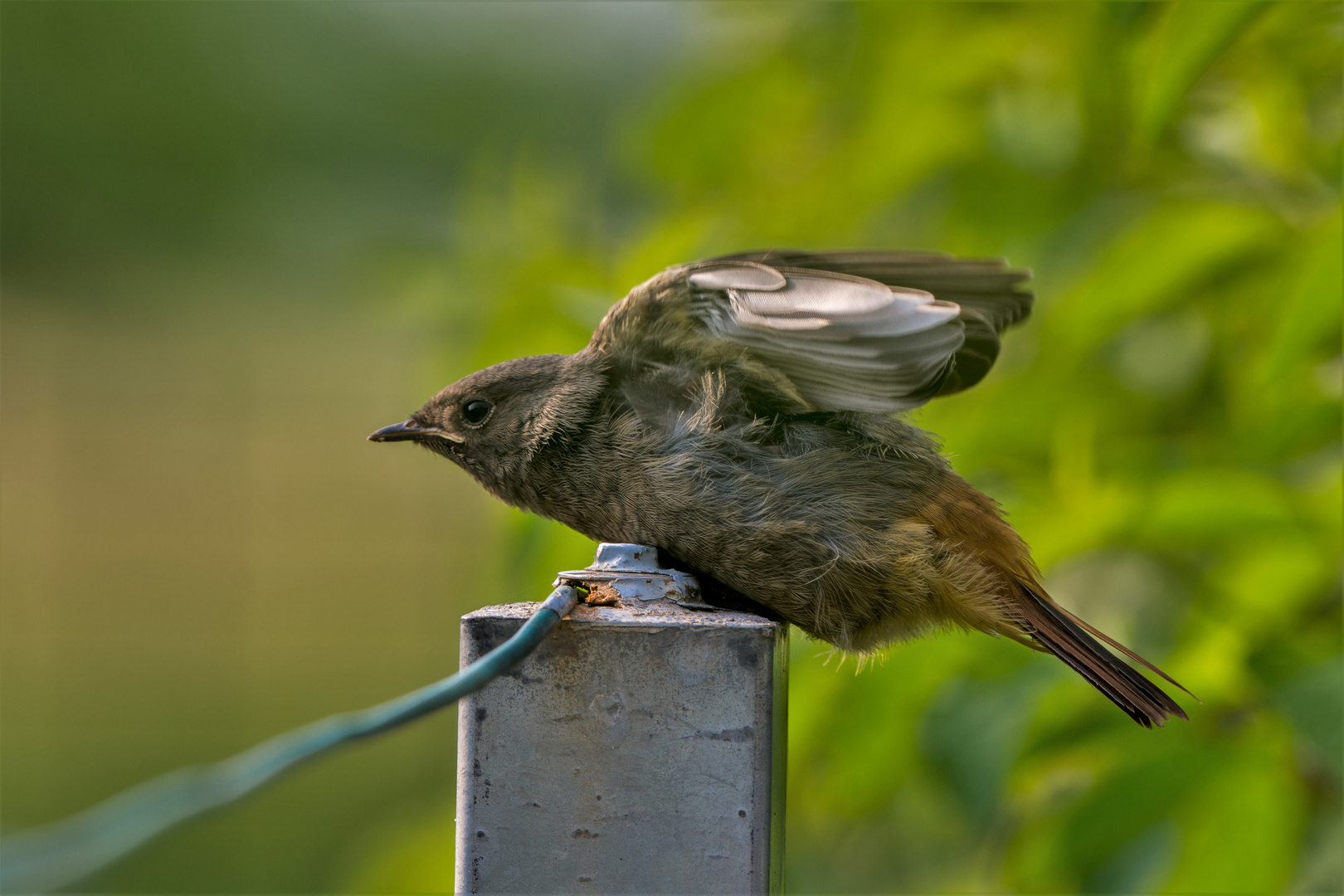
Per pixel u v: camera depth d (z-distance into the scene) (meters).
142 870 15.98
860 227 7.77
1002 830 6.21
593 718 3.76
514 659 3.36
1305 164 6.26
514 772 3.78
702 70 8.40
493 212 7.89
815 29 8.06
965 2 6.89
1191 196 6.18
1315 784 5.26
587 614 3.85
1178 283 5.89
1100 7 5.88
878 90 6.96
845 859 7.70
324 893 15.36
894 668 5.88
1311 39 6.11
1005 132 6.75
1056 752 5.62
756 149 8.27
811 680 6.00
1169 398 6.74
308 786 19.02
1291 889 5.54
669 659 3.75
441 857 7.50
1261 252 5.90
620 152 8.48
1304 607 5.75
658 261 7.14
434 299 8.13
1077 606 6.64
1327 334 5.19
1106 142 6.39
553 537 6.48
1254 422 5.79
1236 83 6.52
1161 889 5.46
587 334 6.91
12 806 17.14
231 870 15.98
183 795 2.15
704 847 3.70
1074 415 6.48
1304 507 5.19
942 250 7.39
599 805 3.74
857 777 6.14
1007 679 5.66
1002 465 6.70
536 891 3.74
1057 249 6.65
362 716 2.86
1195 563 6.24
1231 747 5.23
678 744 3.73
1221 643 5.31
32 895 1.95
